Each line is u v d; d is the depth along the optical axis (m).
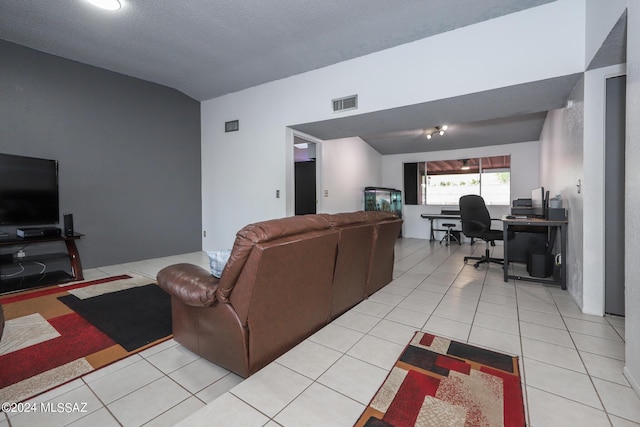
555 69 2.47
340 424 1.23
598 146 2.35
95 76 3.89
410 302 2.63
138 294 2.93
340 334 2.01
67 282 3.27
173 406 1.39
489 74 2.75
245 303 1.48
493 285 3.17
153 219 4.57
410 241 6.77
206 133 5.10
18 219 3.25
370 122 3.86
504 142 6.24
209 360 1.74
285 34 3.03
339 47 3.26
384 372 1.58
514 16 2.63
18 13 2.71
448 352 1.78
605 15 1.94
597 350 1.80
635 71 1.39
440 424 1.21
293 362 1.67
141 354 1.84
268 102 4.28
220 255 1.66
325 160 5.14
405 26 2.86
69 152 3.70
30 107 3.39
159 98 4.58
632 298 1.44
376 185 7.32
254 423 1.24
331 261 1.98
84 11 2.68
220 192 4.93
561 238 2.99
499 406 1.32
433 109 3.31
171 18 2.79
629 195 1.46
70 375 1.62
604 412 1.28
